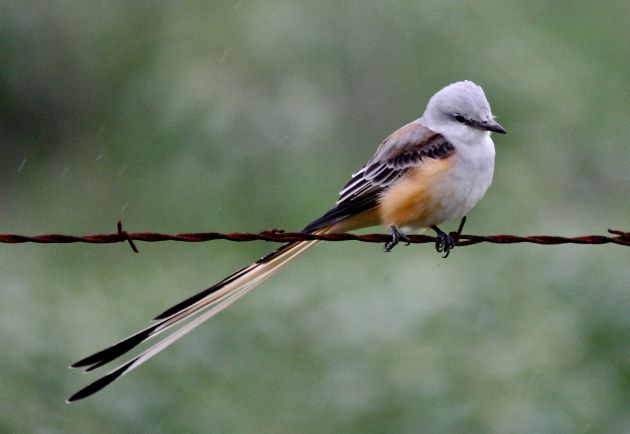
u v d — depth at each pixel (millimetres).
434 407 10922
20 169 15258
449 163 9289
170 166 14289
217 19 14516
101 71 16219
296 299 11789
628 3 15562
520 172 13945
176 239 8031
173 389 11242
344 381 11227
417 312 11500
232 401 11250
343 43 14805
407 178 9336
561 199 14195
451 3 14977
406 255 12883
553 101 14445
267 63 14266
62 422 10805
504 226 13539
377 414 11023
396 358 11250
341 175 14266
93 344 11484
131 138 14898
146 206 14688
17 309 11508
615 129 14680
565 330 11445
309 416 11164
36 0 16062
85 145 16344
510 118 14367
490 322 11500
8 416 10602
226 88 14141
